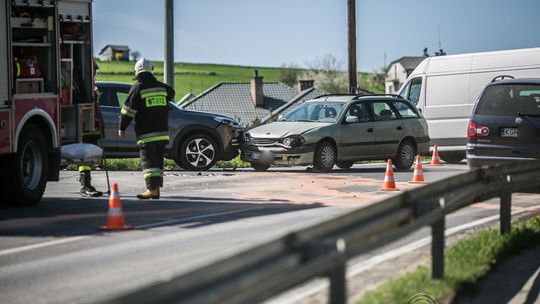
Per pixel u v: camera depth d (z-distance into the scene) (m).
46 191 22.83
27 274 11.80
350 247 7.95
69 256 13.13
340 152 29.98
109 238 14.80
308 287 11.02
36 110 19.06
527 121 22.58
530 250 13.95
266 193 22.44
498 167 14.36
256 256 6.80
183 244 14.09
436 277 11.00
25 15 18.86
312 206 19.48
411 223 9.76
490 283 11.70
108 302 5.23
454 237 14.66
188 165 30.27
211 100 142.38
